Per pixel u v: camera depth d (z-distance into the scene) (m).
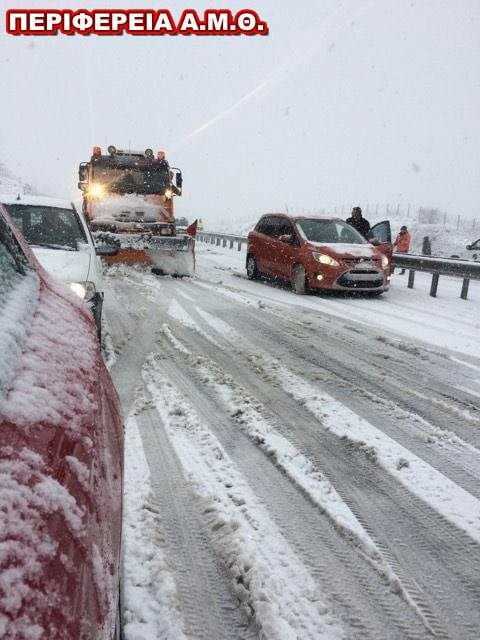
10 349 0.95
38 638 0.60
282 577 2.10
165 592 1.96
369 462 3.18
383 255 9.99
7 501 0.69
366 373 5.00
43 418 0.91
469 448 3.43
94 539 0.88
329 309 8.55
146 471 2.91
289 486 2.84
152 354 5.19
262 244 11.77
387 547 2.35
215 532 2.38
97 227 11.98
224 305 8.31
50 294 1.47
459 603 2.04
